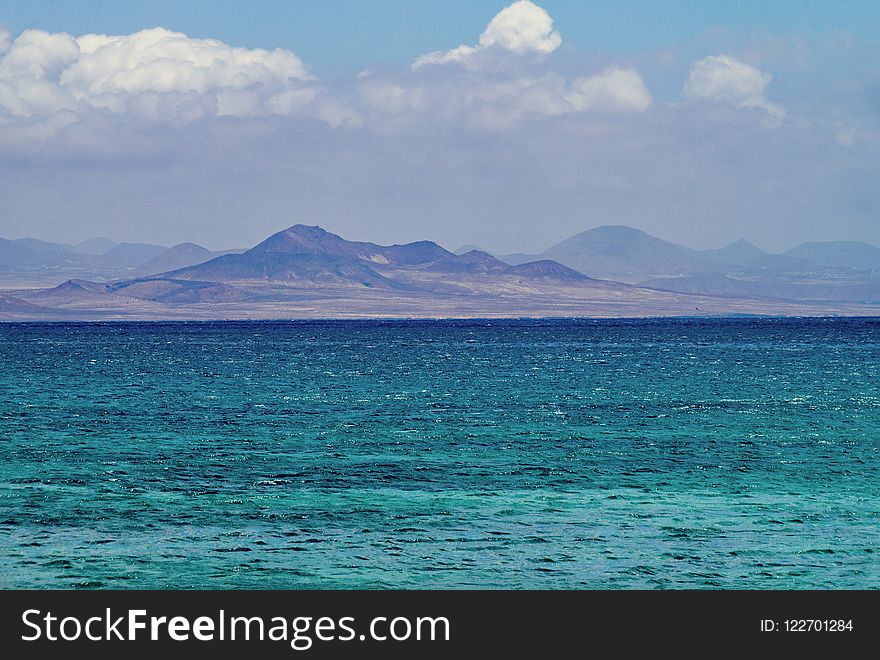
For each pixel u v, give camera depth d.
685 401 104.12
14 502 54.41
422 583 41.66
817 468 64.12
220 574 42.66
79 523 49.97
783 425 84.56
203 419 89.50
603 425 84.94
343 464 66.00
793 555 44.66
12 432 80.81
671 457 68.38
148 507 53.38
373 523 49.84
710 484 59.16
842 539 46.88
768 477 61.25
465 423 86.56
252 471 63.50
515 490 57.72
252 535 47.81
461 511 52.38
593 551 45.25
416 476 61.88
